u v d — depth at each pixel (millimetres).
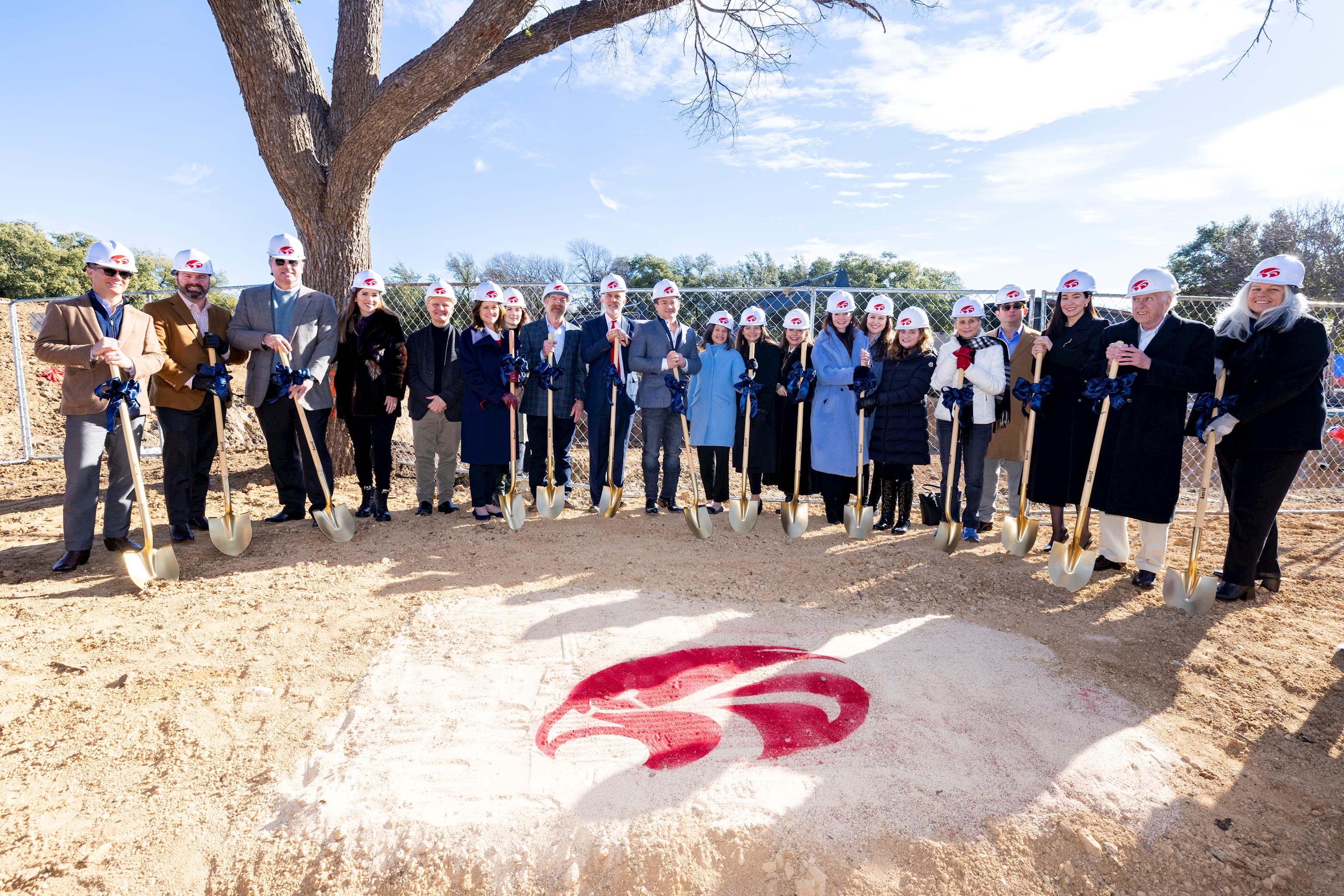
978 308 4930
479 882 1930
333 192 6973
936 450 9109
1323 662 3342
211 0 6328
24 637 3436
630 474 8375
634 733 2586
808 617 3756
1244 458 4035
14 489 7059
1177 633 3654
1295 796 2361
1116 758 2477
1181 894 1979
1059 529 5094
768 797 2215
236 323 5109
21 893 1896
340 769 2379
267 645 3383
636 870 1954
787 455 6035
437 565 4598
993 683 3010
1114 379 4051
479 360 5484
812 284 16766
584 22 7035
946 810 2178
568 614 3730
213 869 1982
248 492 6727
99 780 2355
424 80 6199
